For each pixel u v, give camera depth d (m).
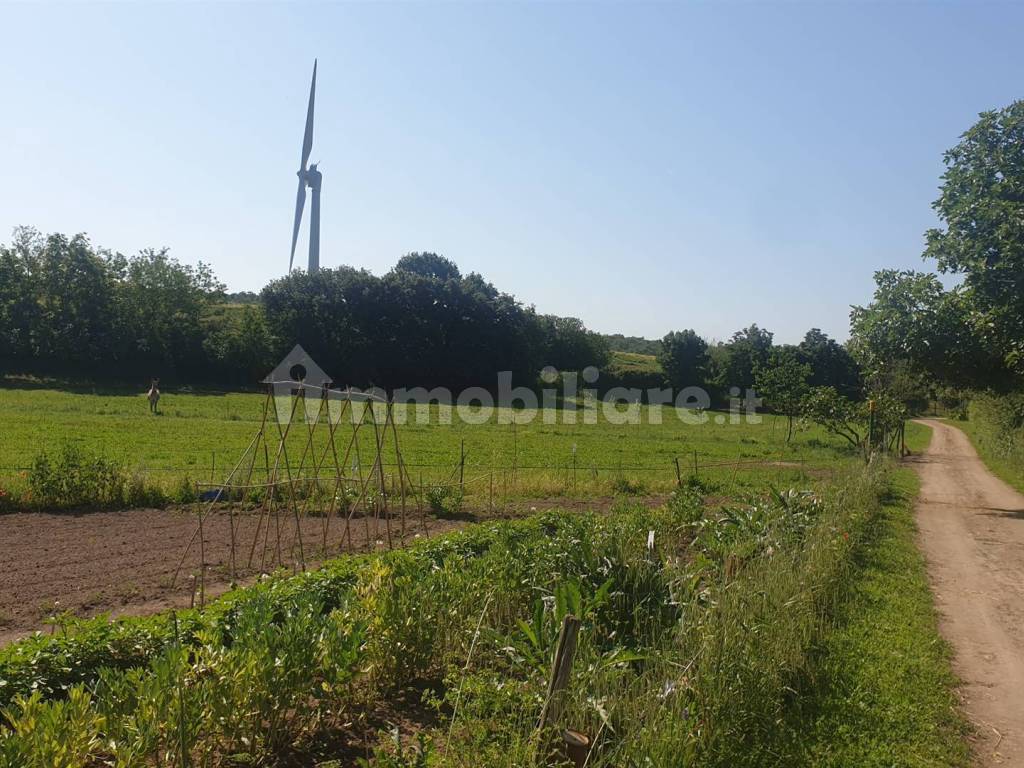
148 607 8.32
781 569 7.43
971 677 6.95
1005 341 16.38
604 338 85.88
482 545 9.59
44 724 3.83
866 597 9.06
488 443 34.03
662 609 6.81
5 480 15.43
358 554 11.06
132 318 65.00
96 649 5.53
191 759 4.59
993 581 10.70
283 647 5.00
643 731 4.27
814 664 6.55
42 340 60.50
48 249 62.81
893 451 33.56
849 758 5.12
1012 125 16.45
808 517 10.95
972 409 61.34
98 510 14.29
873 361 19.16
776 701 5.51
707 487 20.34
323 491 15.12
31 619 7.78
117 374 62.94
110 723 4.20
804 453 34.88
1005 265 15.73
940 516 16.66
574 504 17.73
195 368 65.56
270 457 23.91
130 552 10.88
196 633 5.41
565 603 5.90
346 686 5.57
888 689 6.31
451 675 5.20
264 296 65.38
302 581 7.27
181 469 20.31
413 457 26.89
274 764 4.84
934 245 17.39
